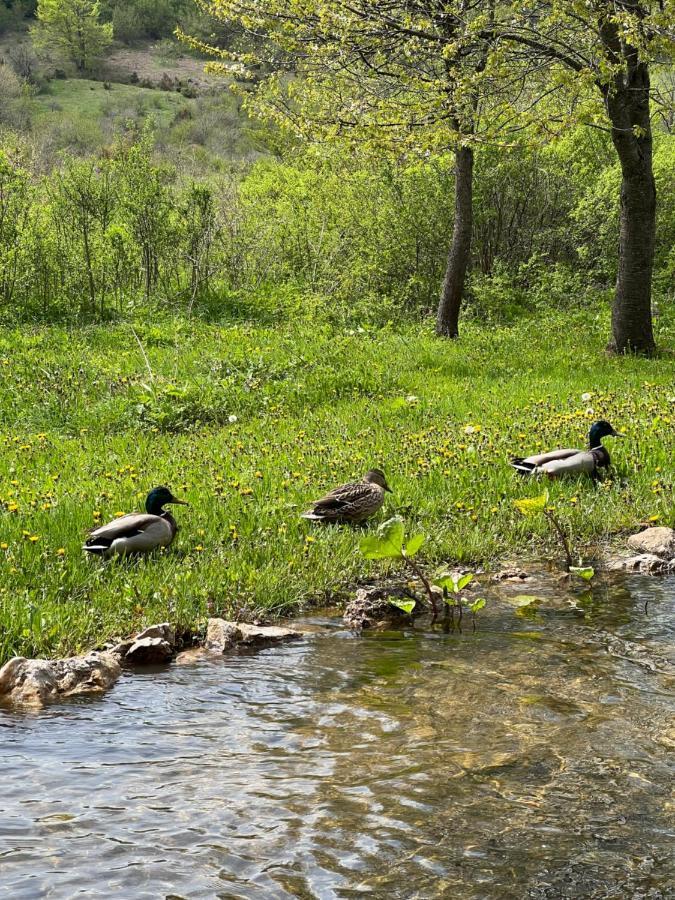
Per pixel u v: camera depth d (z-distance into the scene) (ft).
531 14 51.98
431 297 86.02
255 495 28.63
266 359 53.52
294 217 92.43
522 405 42.91
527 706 15.70
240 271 85.56
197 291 76.48
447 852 11.17
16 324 67.46
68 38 341.21
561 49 54.49
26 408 45.03
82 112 293.02
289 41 57.52
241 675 17.49
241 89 64.39
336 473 31.35
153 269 79.61
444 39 52.37
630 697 16.08
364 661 18.21
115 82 339.98
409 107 54.34
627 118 54.85
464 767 13.39
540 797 12.49
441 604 22.20
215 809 12.17
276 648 19.27
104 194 77.00
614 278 93.61
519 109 57.72
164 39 381.81
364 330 68.49
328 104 61.77
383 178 87.30
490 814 12.03
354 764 13.52
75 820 11.87
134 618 20.22
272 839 11.45
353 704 15.88
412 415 41.16
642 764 13.47
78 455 35.86
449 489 29.89
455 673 17.39
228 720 15.24
